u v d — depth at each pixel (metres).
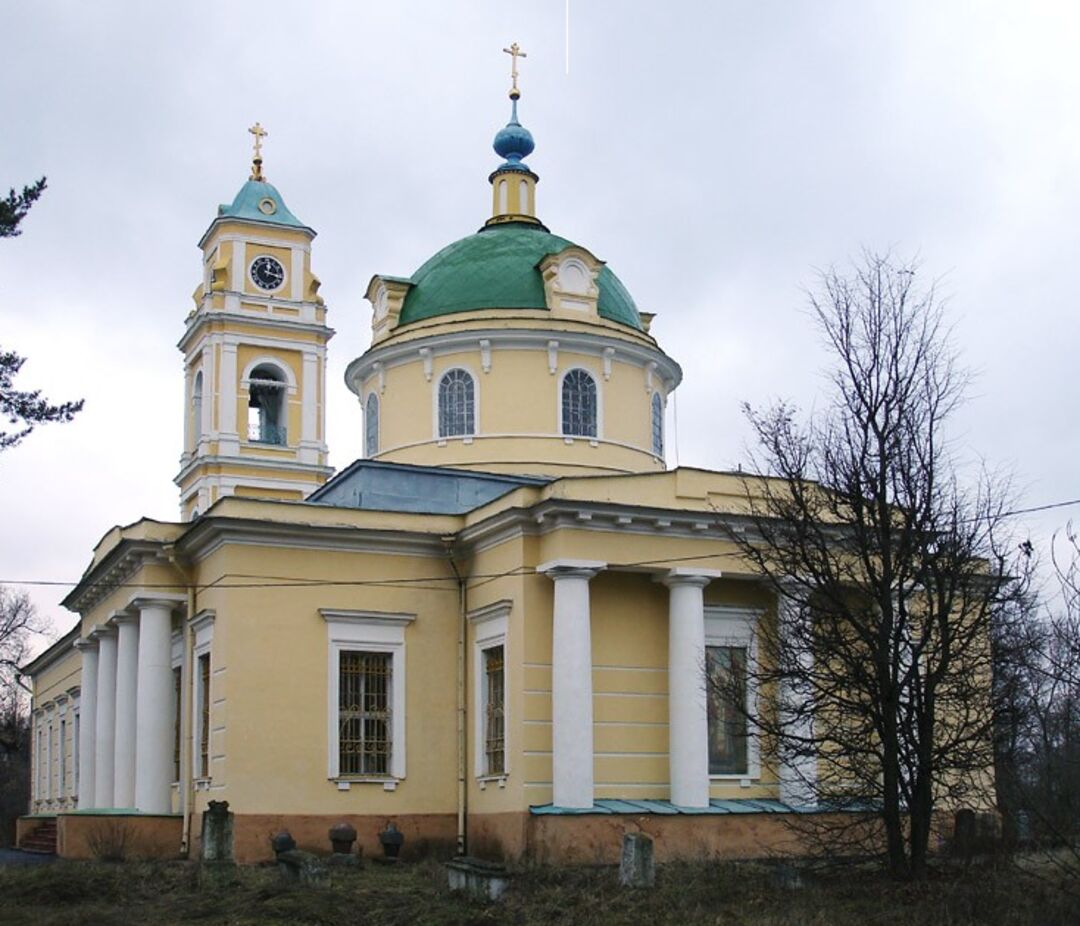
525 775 30.91
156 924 22.06
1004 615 24.69
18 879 25.84
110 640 39.69
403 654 33.69
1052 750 20.39
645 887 24.62
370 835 32.53
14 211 25.39
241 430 56.78
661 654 32.81
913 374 25.38
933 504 24.80
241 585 32.47
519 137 44.72
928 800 24.41
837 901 23.20
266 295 58.34
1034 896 21.88
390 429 40.28
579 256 40.12
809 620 25.78
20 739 88.56
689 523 32.00
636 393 40.41
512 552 32.31
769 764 29.52
